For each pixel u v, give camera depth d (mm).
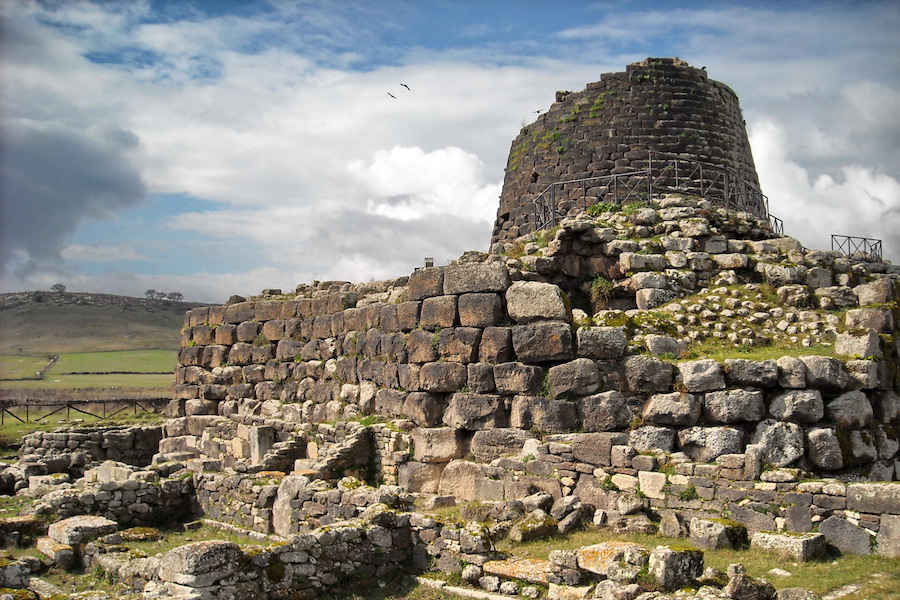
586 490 18422
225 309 33281
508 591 14422
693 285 22422
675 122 28391
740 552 15211
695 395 18781
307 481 19344
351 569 15219
